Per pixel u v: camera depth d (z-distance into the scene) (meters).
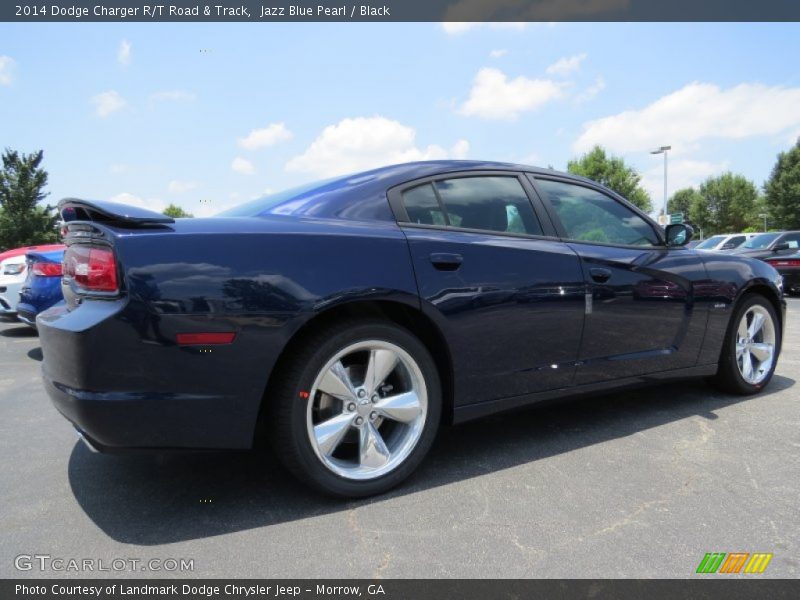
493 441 2.87
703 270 3.36
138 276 1.82
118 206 1.97
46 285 5.36
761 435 2.91
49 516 2.11
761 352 3.73
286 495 2.26
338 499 2.20
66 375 1.86
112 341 1.79
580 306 2.76
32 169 43.69
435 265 2.34
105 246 1.87
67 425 3.31
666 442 2.82
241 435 1.97
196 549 1.86
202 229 1.98
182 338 1.85
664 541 1.88
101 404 1.79
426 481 2.39
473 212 2.65
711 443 2.80
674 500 2.18
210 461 2.63
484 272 2.46
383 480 2.24
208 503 2.20
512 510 2.12
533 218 2.84
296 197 2.50
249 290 1.94
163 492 2.31
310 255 2.07
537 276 2.62
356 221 2.33
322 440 2.12
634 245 3.21
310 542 1.90
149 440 1.86
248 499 2.23
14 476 2.50
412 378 2.33
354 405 2.20
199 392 1.89
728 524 1.99
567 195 3.07
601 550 1.83
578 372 2.80
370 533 1.95
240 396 1.95
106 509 2.16
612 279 2.90
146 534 1.96
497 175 2.83
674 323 3.20
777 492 2.25
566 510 2.11
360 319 2.18
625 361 2.98
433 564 1.76
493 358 2.50
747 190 62.31
